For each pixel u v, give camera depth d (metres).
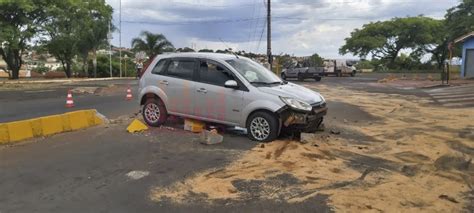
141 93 11.02
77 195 5.91
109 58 62.69
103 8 57.56
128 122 11.70
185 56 10.52
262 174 6.84
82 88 28.86
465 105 17.05
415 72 62.59
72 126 10.42
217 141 9.02
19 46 46.69
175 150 8.45
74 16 52.72
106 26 57.62
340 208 5.39
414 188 6.19
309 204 5.52
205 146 8.80
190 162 7.57
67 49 54.09
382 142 9.54
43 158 7.77
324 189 6.11
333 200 5.66
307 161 7.64
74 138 9.52
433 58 72.25
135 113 14.04
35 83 37.41
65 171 6.99
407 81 36.56
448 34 54.75
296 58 60.47
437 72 60.62
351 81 39.78
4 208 5.43
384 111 15.31
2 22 43.50
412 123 12.42
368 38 72.88
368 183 6.41
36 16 48.00
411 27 69.81
